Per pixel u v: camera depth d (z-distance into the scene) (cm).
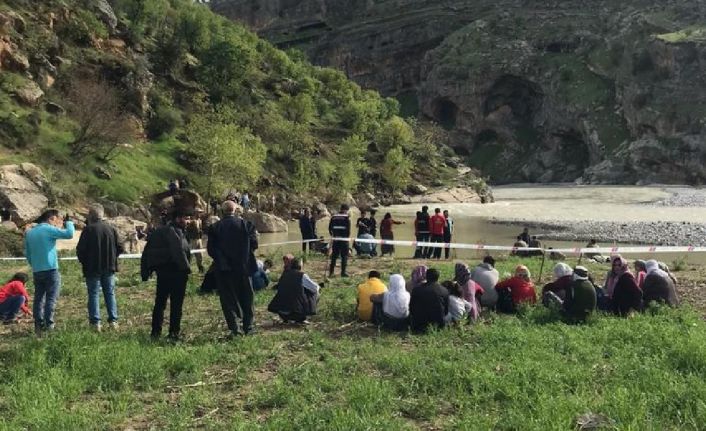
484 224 4338
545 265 1834
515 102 16000
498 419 520
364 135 8288
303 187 5391
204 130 4597
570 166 14300
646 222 4266
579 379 625
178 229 857
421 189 7312
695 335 773
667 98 11769
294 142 6166
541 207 5959
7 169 2756
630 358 712
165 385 654
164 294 845
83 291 1340
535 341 799
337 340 870
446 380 635
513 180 14950
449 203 6894
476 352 757
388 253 2289
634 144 12056
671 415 523
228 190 4412
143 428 534
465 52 16638
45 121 3731
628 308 1002
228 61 6506
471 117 16088
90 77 4509
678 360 676
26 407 558
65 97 4131
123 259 2023
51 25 4659
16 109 3619
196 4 9162
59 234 903
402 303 942
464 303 961
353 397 574
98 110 3816
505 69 15650
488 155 15988
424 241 2194
